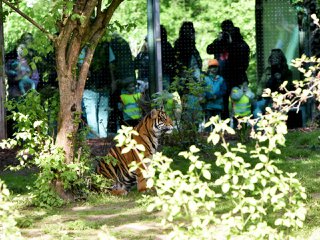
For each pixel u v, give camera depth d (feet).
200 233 24.17
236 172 25.25
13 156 60.13
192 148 24.64
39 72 67.10
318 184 44.80
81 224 36.58
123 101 67.92
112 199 44.19
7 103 44.45
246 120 25.98
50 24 41.45
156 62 68.69
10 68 67.10
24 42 66.64
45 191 42.52
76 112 43.57
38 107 43.98
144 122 46.14
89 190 45.06
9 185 48.91
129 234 34.55
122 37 68.59
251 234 24.59
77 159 44.06
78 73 47.03
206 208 24.30
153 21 68.74
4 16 49.67
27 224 37.24
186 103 58.80
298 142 61.46
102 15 43.86
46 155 43.14
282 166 51.13
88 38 43.65
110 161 45.96
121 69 68.39
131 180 46.11
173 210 24.02
